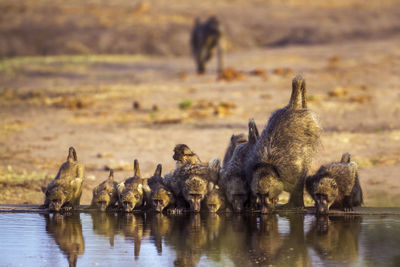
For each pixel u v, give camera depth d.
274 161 26.16
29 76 107.50
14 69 117.00
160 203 26.98
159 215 26.64
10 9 183.12
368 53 115.88
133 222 25.11
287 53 127.31
